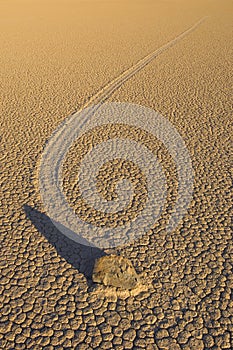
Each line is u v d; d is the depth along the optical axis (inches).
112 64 596.7
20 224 262.5
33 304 205.8
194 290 215.6
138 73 556.1
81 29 837.8
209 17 975.0
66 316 199.6
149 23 903.1
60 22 914.7
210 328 195.8
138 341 188.7
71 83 517.7
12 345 185.8
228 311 204.2
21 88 502.0
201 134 383.9
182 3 1219.9
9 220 266.1
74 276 222.2
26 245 244.5
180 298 210.7
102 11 1073.5
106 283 212.2
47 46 700.7
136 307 205.0
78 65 592.4
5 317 198.8
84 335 190.9
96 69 573.9
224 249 244.1
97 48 685.9
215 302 209.0
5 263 231.0
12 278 221.0
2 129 392.5
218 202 286.8
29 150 353.4
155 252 240.5
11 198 288.4
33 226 260.8
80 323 196.2
